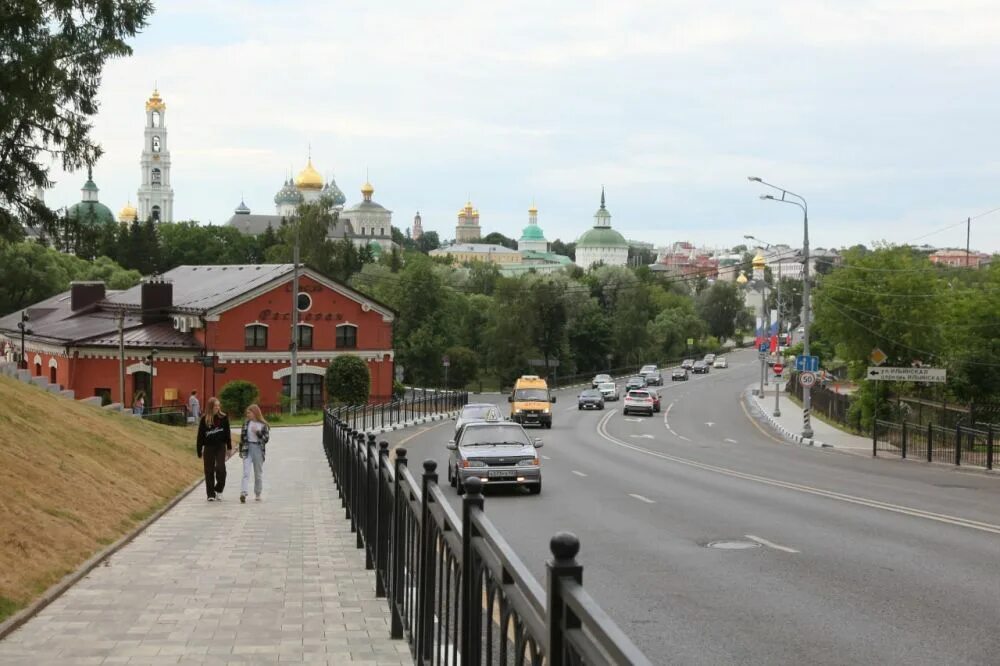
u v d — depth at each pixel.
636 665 2.66
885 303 47.69
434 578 6.70
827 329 49.41
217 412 18.92
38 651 7.87
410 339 101.94
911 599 10.23
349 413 43.19
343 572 11.45
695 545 14.00
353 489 14.90
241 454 19.05
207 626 8.78
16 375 30.89
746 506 19.00
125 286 93.56
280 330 57.94
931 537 14.75
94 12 17.47
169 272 76.69
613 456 34.12
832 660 7.89
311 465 27.77
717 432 52.12
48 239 19.94
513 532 15.36
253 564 11.90
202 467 24.45
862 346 48.41
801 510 18.34
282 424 49.38
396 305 103.81
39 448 15.71
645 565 12.34
